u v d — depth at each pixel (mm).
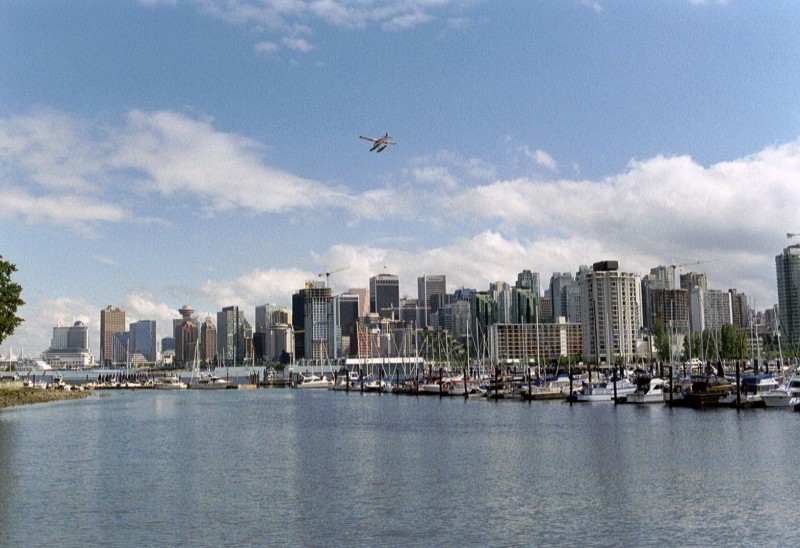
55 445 106750
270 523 58156
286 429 131000
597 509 61500
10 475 79812
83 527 57125
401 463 86875
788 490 67250
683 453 90062
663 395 167125
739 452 89688
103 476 79125
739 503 62656
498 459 88750
